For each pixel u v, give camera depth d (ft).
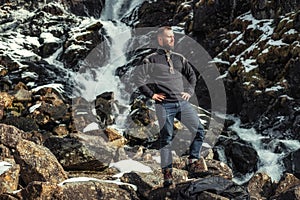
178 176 18.33
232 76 30.78
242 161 23.34
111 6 51.65
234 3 35.29
